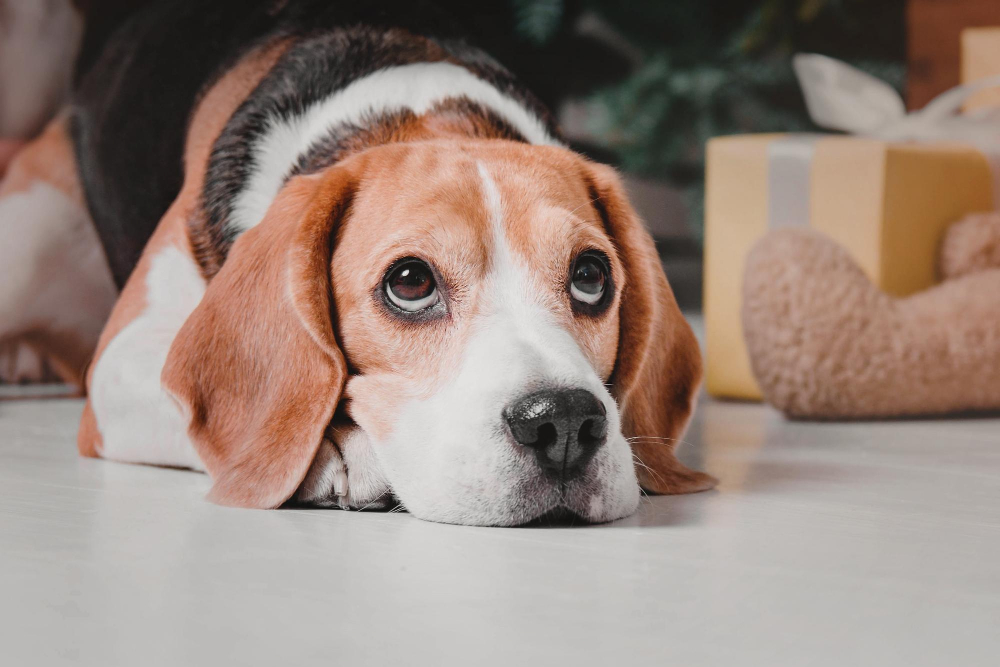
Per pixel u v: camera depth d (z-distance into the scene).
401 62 2.20
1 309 3.26
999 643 1.09
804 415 2.98
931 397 2.94
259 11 2.53
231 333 1.80
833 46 5.23
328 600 1.21
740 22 5.17
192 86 2.55
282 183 2.05
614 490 1.63
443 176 1.78
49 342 3.40
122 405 2.12
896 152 3.09
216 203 2.11
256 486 1.73
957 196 3.24
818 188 3.21
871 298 2.93
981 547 1.51
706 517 1.71
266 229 1.81
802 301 2.91
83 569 1.34
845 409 2.93
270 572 1.33
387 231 1.72
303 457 1.71
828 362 2.89
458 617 1.15
